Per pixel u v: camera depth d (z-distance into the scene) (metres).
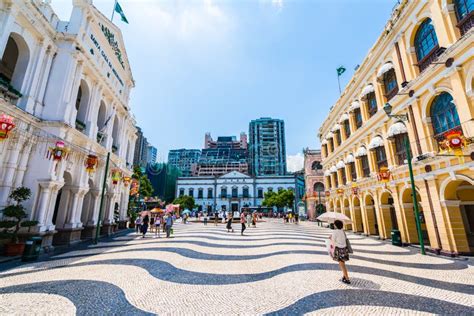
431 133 11.09
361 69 17.83
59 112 12.19
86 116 15.25
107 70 18.17
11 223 9.50
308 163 42.69
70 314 4.52
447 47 9.76
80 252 10.89
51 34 12.63
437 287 6.09
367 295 5.54
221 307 4.93
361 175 18.59
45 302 5.05
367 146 17.22
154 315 4.55
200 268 8.09
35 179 11.18
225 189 65.44
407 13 12.37
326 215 8.31
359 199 18.77
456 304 5.03
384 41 14.54
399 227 13.66
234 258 9.66
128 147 25.61
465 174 9.30
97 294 5.60
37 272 7.45
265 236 16.64
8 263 8.70
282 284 6.39
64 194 13.54
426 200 11.30
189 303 5.14
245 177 65.81
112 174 18.66
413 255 10.30
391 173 14.02
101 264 8.49
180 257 9.73
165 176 82.19
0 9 9.48
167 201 75.62
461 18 9.52
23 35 10.95
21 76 11.14
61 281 6.53
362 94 16.58
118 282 6.51
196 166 110.81
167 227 16.19
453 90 9.52
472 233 13.26
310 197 40.28
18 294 5.49
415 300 5.24
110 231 18.48
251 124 120.56
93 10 14.82
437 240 10.67
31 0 10.66
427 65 11.41
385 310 4.73
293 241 14.11
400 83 13.12
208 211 63.59
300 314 4.57
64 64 12.86
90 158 13.40
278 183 65.06
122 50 20.55
